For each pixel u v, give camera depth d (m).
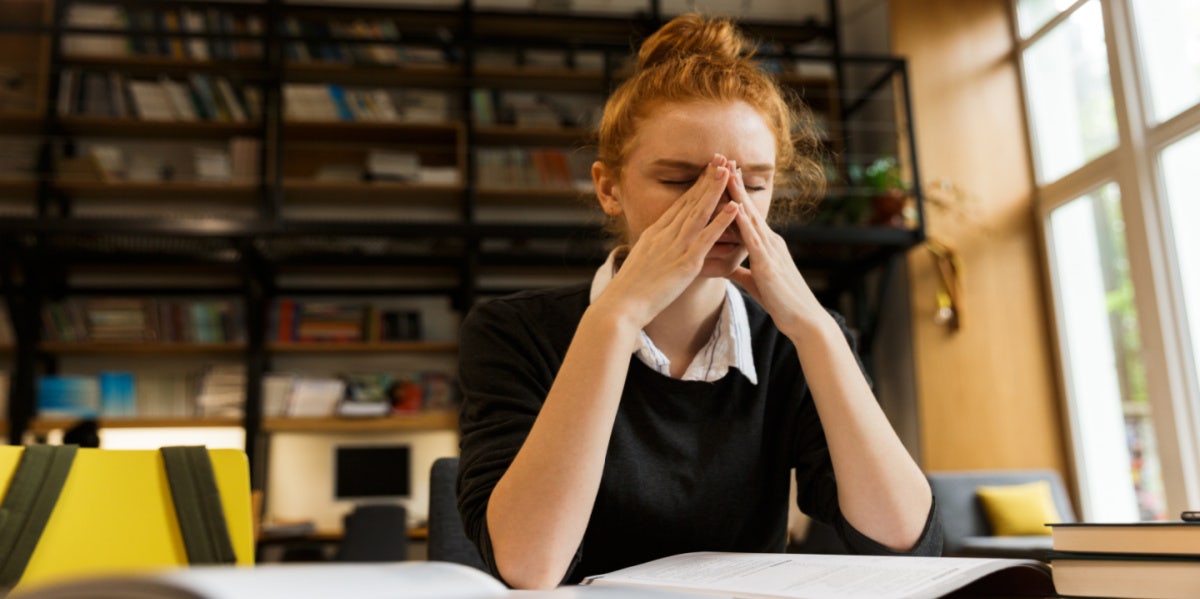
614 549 0.93
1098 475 5.07
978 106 5.64
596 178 1.04
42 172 4.90
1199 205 4.46
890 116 5.60
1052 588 0.60
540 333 1.00
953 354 5.32
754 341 1.02
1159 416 4.59
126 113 5.04
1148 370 4.66
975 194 5.52
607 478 0.92
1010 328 5.39
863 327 5.54
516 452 0.84
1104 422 5.03
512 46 5.23
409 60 5.35
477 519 0.80
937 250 5.33
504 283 5.60
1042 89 5.54
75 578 0.27
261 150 5.06
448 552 1.25
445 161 5.49
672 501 0.94
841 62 5.60
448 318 5.49
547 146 5.57
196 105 5.08
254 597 0.28
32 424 4.75
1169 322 4.58
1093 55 5.11
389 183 5.13
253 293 4.95
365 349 5.15
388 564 0.38
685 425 0.96
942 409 5.25
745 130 0.87
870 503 0.83
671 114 0.87
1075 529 0.59
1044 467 5.23
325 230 4.80
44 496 0.81
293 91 5.18
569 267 5.54
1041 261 5.49
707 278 0.94
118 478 0.85
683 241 0.83
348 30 5.43
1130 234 4.78
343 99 5.23
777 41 5.98
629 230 0.99
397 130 5.33
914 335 5.33
